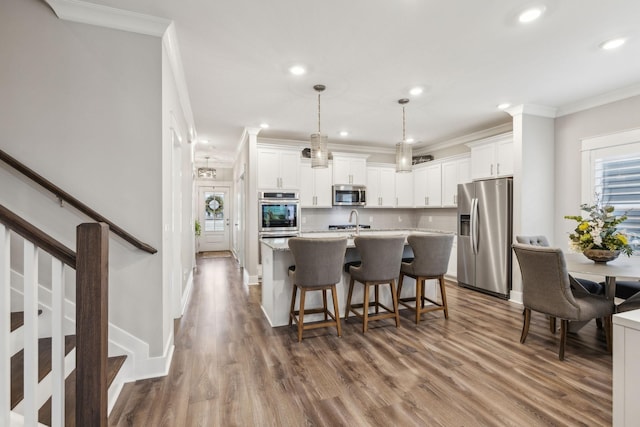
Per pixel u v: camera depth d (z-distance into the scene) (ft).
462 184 15.98
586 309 8.02
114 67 7.18
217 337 9.79
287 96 12.22
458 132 17.81
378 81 10.80
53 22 6.86
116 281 7.25
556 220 13.65
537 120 13.41
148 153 7.39
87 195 7.06
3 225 3.37
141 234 7.36
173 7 6.91
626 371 4.42
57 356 3.59
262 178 17.75
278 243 11.62
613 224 9.16
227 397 6.58
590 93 11.80
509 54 8.96
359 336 9.81
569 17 7.23
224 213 31.96
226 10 7.02
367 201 21.02
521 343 9.21
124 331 7.26
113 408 6.20
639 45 8.44
